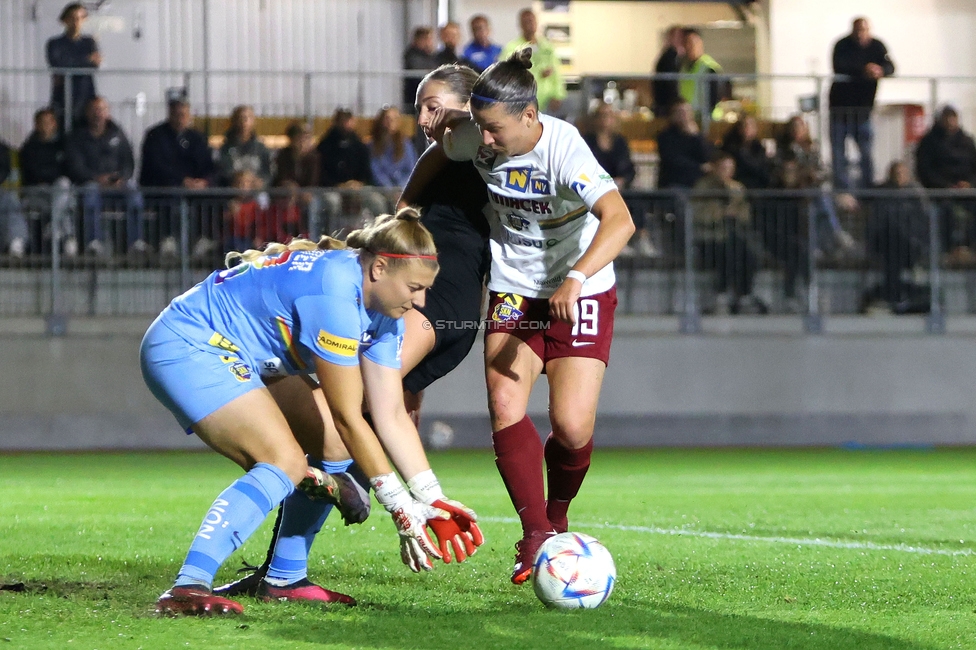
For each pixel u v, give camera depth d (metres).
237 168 26.47
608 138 26.98
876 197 27.66
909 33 35.28
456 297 9.36
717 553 10.26
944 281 27.86
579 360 9.12
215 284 7.39
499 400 8.93
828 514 13.78
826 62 35.44
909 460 23.06
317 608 7.32
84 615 6.86
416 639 6.32
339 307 7.05
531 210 8.75
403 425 7.66
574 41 35.41
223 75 29.81
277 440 7.21
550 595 7.32
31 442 25.50
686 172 27.19
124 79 30.77
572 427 9.02
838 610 7.38
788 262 27.42
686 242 27.14
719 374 27.31
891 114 30.78
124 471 20.03
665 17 35.72
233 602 6.98
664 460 23.19
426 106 9.45
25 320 25.73
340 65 33.19
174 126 26.19
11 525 11.93
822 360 27.52
